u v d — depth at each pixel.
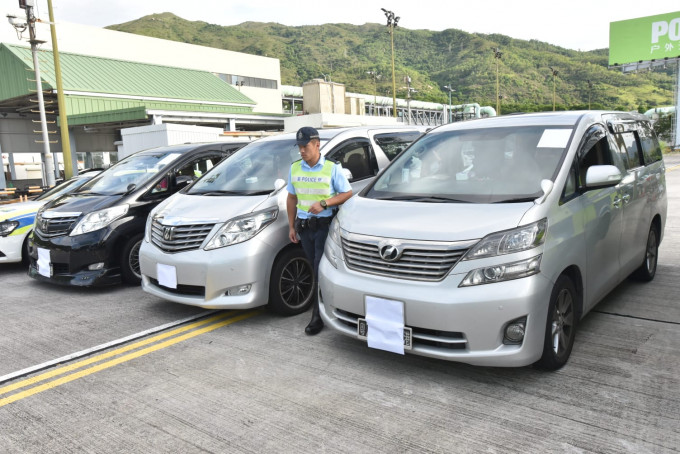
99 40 37.53
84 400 3.27
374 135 5.73
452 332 3.07
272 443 2.70
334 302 3.54
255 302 4.41
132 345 4.18
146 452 2.67
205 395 3.26
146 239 4.96
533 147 3.75
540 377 3.31
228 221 4.40
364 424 2.85
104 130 32.12
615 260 4.16
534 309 3.01
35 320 4.96
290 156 5.27
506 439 2.65
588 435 2.65
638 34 41.78
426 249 3.15
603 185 3.56
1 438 2.86
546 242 3.12
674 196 11.77
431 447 2.61
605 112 4.46
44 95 23.98
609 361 3.49
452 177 3.79
